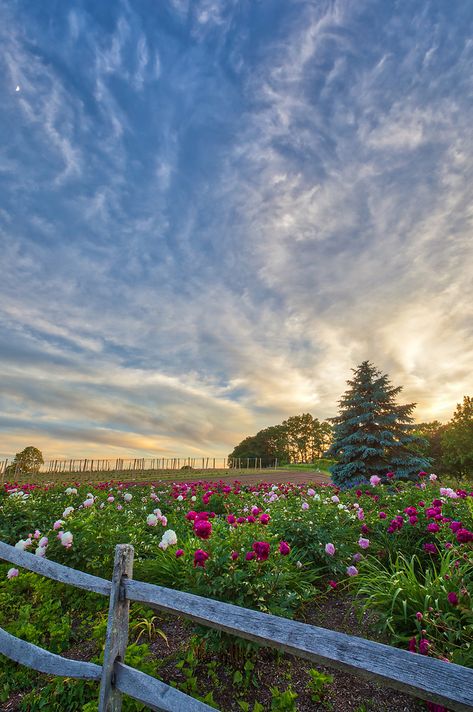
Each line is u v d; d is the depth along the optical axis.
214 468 43.22
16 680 3.18
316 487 9.70
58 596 4.41
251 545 3.69
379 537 5.14
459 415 32.06
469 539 3.39
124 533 5.38
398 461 15.91
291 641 1.74
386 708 2.61
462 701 1.28
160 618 3.97
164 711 2.05
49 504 7.03
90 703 2.69
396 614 3.43
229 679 3.00
